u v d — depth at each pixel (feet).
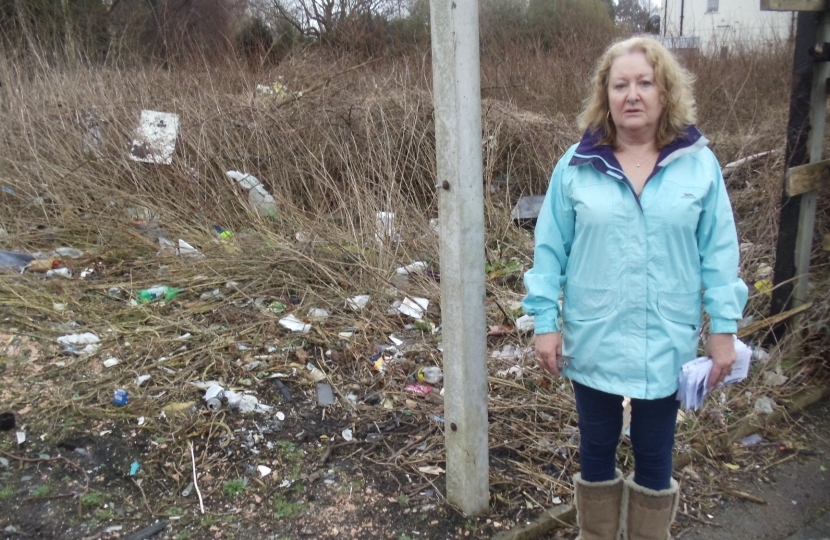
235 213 17.78
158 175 18.35
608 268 6.49
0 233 16.06
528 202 19.45
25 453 8.96
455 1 6.59
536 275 6.92
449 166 7.02
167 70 26.04
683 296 6.46
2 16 30.09
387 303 13.82
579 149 6.65
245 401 10.19
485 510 8.34
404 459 9.30
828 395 11.55
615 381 6.59
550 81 29.81
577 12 37.83
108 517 8.09
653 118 6.29
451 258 7.34
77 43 27.73
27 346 11.30
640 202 6.33
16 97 20.84
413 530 8.07
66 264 14.69
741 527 8.56
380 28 30.12
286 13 36.40
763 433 10.50
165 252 15.47
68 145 18.95
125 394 10.07
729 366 6.49
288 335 12.24
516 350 12.22
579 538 7.73
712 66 32.07
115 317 12.55
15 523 7.88
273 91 23.66
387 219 16.71
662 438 6.85
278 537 7.94
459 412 7.87
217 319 12.69
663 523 7.17
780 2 10.19
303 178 18.84
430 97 20.77
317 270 14.71
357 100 21.25
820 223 14.73
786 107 25.94
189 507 8.36
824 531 8.48
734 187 19.21
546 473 9.20
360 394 10.84
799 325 11.91
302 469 9.06
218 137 19.58
